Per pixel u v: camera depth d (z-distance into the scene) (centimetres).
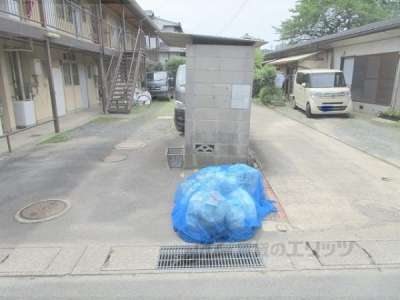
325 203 448
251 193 419
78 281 291
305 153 707
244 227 354
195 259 325
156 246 347
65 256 329
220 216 350
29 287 284
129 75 1511
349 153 708
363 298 268
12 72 1000
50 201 462
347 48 1432
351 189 499
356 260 319
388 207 436
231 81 558
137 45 1728
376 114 1229
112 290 279
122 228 385
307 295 271
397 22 978
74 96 1460
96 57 1653
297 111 1405
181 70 850
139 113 1408
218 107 571
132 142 823
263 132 944
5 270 307
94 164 636
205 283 288
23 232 377
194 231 351
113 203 454
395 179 544
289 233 370
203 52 544
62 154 714
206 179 412
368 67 1279
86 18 1530
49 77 911
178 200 404
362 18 2825
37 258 326
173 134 922
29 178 561
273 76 1786
